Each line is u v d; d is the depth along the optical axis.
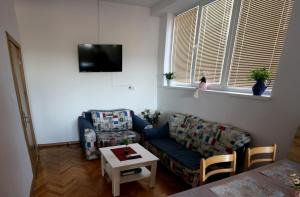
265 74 1.99
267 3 2.10
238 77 2.48
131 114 3.83
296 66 1.71
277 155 1.90
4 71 1.72
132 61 3.95
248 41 2.33
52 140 3.58
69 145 3.66
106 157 2.29
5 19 2.01
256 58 2.24
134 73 4.01
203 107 2.90
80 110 3.70
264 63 2.15
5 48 1.88
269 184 1.22
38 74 3.30
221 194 1.10
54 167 2.78
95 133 3.09
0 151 1.31
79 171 2.69
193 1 3.11
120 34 3.75
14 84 2.07
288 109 1.79
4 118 1.51
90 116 3.59
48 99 3.43
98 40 3.60
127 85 4.00
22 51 3.12
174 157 2.46
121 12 3.68
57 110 3.53
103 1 3.51
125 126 3.67
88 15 3.45
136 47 3.93
